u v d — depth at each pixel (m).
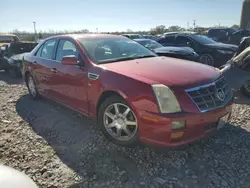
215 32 19.23
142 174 2.75
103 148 3.29
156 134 2.77
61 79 4.17
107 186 2.57
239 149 3.21
